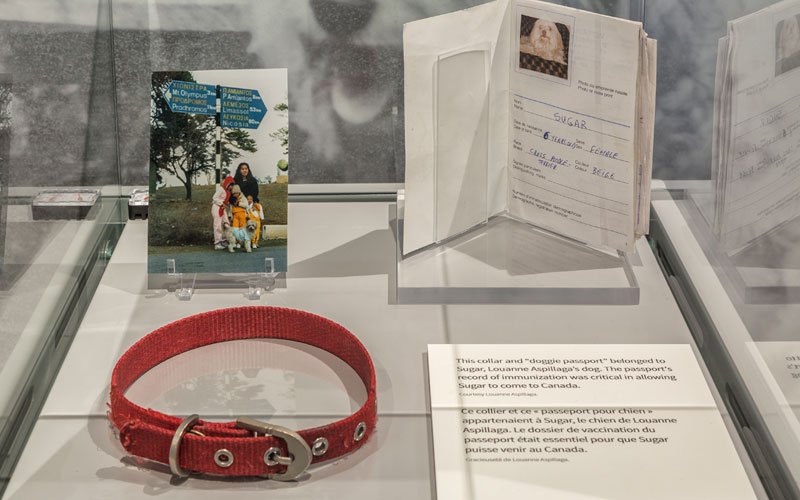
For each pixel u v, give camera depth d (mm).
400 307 942
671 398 779
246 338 909
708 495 686
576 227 1001
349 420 708
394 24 1146
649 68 882
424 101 923
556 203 1008
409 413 781
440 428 739
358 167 1229
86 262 1013
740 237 877
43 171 893
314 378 838
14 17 823
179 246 948
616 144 915
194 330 880
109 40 1137
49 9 920
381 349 868
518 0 937
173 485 693
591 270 992
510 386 789
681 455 719
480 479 690
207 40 1155
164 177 938
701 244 1007
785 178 763
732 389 819
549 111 958
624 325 910
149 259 946
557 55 920
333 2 1132
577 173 964
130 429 691
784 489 710
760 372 803
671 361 826
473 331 897
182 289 967
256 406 793
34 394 801
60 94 953
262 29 1148
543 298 952
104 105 1124
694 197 1044
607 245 982
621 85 887
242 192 947
